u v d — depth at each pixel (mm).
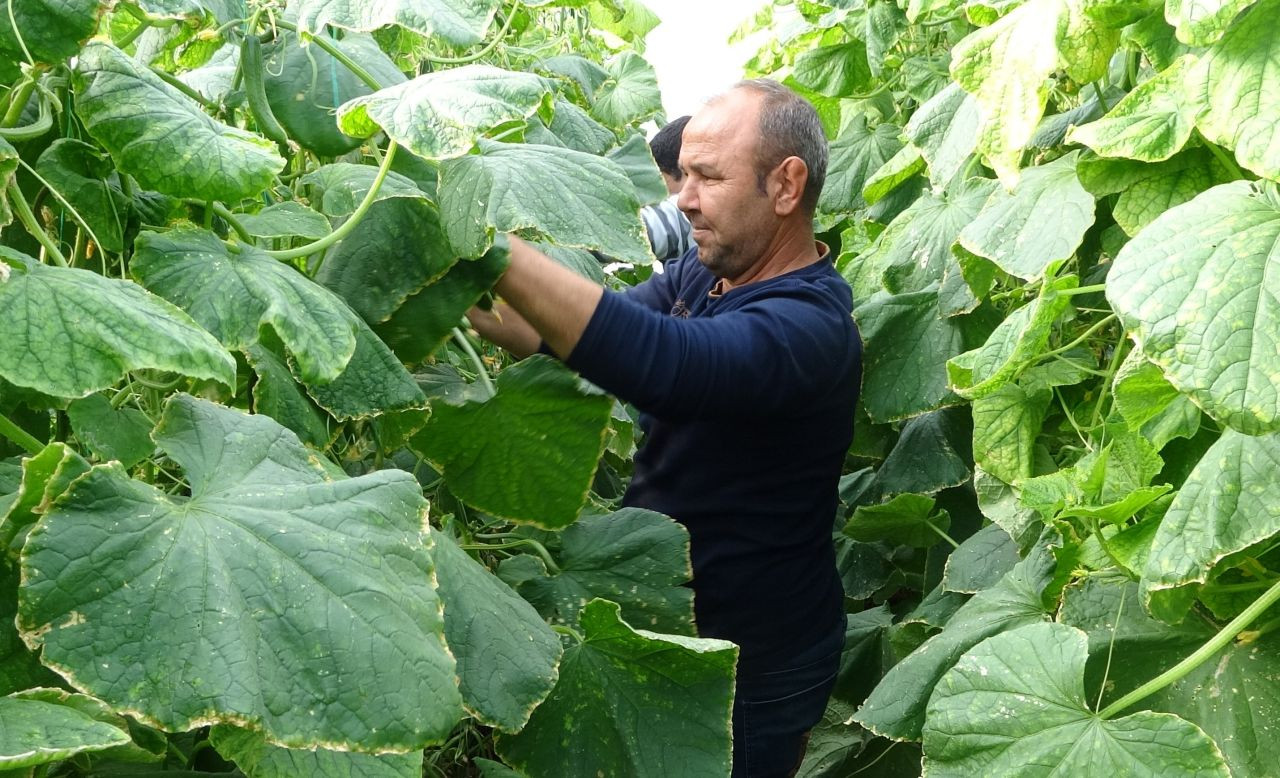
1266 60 1419
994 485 2326
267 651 1042
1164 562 1434
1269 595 1465
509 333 2041
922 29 3193
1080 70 1657
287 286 1406
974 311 2639
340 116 1444
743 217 2342
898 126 3418
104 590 1012
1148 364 1575
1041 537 2105
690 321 2016
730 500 2305
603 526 2127
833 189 3445
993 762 1527
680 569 2074
